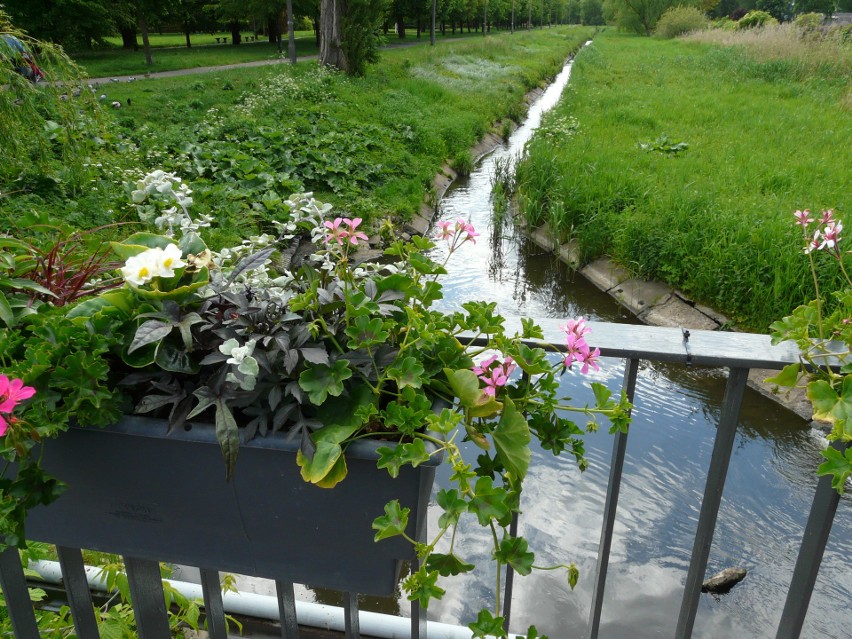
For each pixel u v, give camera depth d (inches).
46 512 42.8
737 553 155.2
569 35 2677.2
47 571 75.1
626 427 40.5
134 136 409.7
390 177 445.1
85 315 40.3
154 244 43.1
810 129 508.1
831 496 45.0
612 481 50.7
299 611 72.4
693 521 164.7
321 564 40.6
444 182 508.4
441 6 1786.4
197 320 36.8
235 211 328.5
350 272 42.4
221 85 664.4
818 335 44.0
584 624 134.1
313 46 1358.3
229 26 1640.0
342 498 37.5
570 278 337.4
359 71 786.8
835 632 133.7
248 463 37.2
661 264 293.7
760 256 252.7
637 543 156.6
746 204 315.3
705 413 213.5
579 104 689.6
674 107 632.4
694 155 442.0
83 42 1073.5
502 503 33.1
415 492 36.6
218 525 40.3
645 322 285.0
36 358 35.7
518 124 824.9
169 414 38.4
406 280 40.7
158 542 41.9
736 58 948.6
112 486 40.2
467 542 152.6
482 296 317.4
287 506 38.3
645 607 138.6
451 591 139.9
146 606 52.4
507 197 467.2
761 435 201.6
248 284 43.1
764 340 45.0
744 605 140.5
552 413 41.9
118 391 37.1
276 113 542.6
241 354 34.0
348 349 39.1
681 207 310.8
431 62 1036.5
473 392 36.1
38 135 241.6
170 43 1608.0
